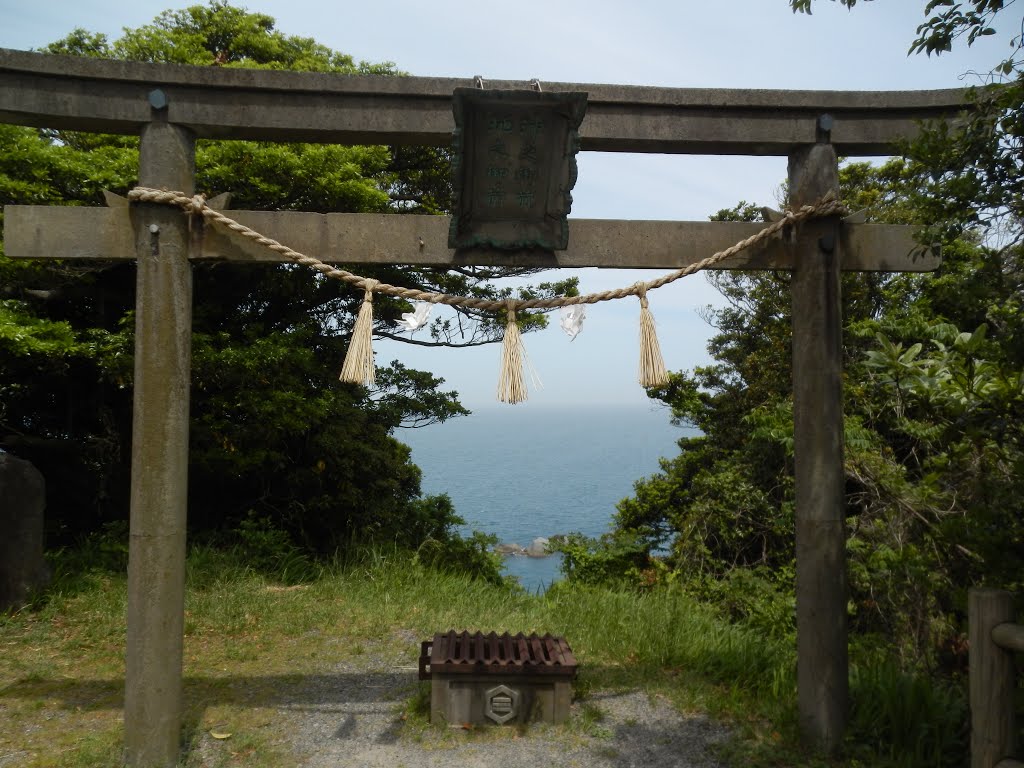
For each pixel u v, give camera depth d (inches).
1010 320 131.1
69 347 273.6
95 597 243.9
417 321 139.7
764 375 465.4
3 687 173.6
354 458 391.2
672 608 238.5
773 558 356.5
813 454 144.5
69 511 354.9
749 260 146.6
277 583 289.3
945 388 148.7
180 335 135.1
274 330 361.1
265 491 381.7
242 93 136.6
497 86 137.3
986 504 144.5
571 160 134.1
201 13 373.4
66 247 135.0
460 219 138.1
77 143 322.3
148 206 133.3
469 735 152.0
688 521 374.0
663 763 142.0
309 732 153.3
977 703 108.8
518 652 164.2
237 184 323.3
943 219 128.6
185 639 214.1
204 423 350.3
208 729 153.2
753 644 200.4
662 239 145.9
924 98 144.2
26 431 358.9
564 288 426.3
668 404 536.7
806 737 144.6
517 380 136.8
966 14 117.1
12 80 132.1
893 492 219.9
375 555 312.2
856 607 248.2
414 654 202.2
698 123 143.6
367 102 139.0
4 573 229.5
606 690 177.2
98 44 339.0
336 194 329.1
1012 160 120.9
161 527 132.3
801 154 147.3
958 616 203.5
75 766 133.3
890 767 135.8
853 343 359.3
